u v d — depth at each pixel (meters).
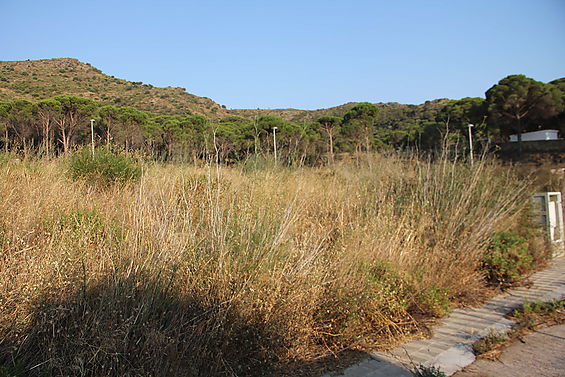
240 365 3.35
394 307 4.62
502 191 7.87
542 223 8.11
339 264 4.60
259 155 7.68
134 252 3.68
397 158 9.03
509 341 4.29
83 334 2.96
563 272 6.99
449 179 7.58
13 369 2.78
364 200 7.14
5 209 4.37
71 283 3.25
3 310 3.00
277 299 3.77
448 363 3.78
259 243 4.19
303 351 3.81
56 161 7.59
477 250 6.25
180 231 4.37
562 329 4.57
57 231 4.04
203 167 5.82
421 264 5.61
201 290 3.67
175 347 3.11
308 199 6.75
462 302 5.54
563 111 32.41
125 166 7.06
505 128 34.75
